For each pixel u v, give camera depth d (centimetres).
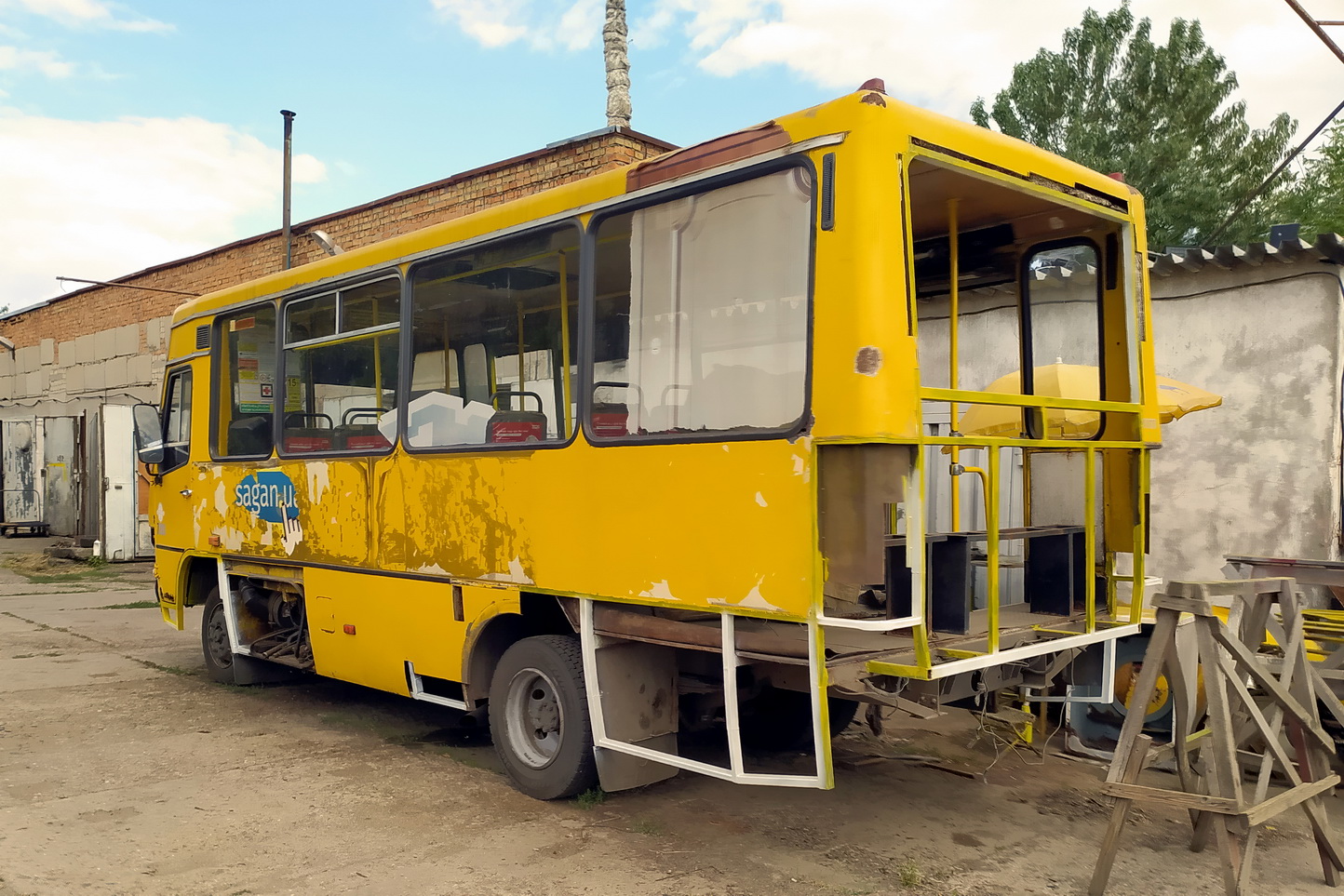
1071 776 543
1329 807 495
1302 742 413
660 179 426
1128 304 487
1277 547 771
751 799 496
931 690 398
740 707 542
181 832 443
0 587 1311
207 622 774
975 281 569
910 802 495
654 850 426
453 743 599
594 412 452
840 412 351
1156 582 536
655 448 418
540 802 486
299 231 1441
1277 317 778
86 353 1952
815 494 358
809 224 371
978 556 520
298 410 656
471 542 513
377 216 1308
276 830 447
